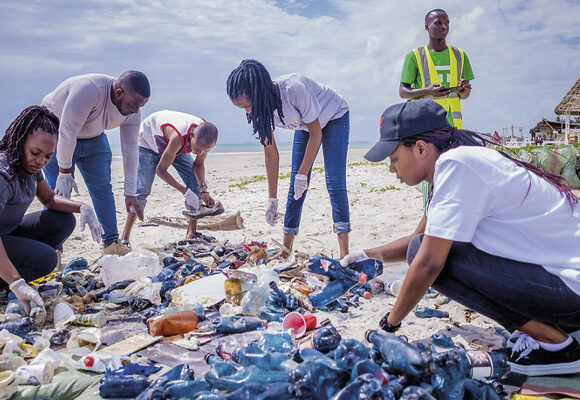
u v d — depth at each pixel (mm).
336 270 3215
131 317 3426
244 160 29422
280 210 7934
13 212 3547
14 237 3635
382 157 2350
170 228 6707
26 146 3281
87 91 4227
